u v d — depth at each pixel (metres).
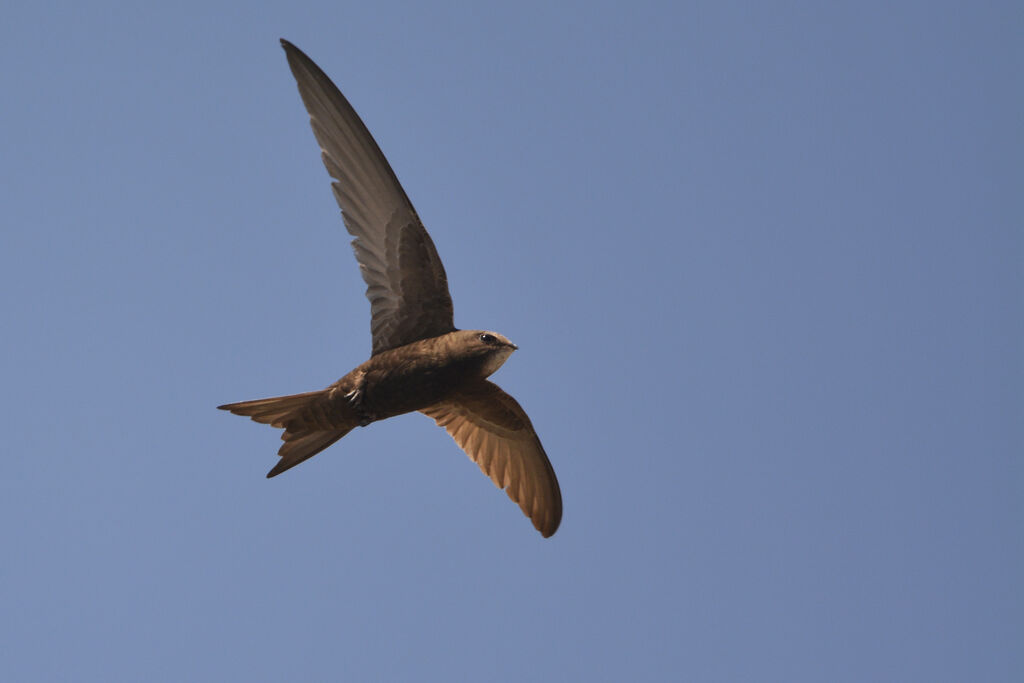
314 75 13.87
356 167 13.95
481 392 14.88
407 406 13.77
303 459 13.92
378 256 13.98
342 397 13.39
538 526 16.03
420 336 13.84
